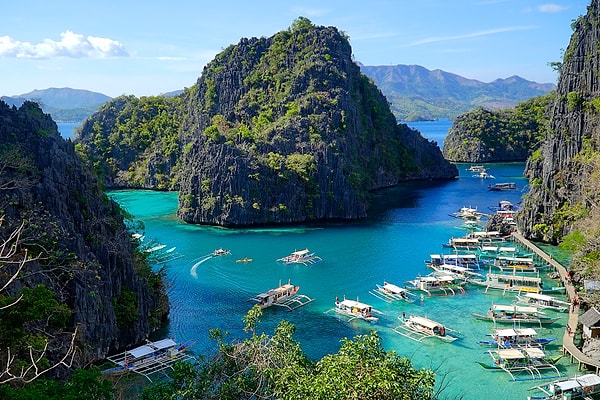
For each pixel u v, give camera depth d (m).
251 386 35.16
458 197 198.00
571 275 93.75
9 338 41.31
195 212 157.50
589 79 127.00
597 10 130.75
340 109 196.88
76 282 60.28
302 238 136.12
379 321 80.12
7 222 58.38
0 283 50.12
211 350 68.69
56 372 52.00
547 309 83.38
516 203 182.12
